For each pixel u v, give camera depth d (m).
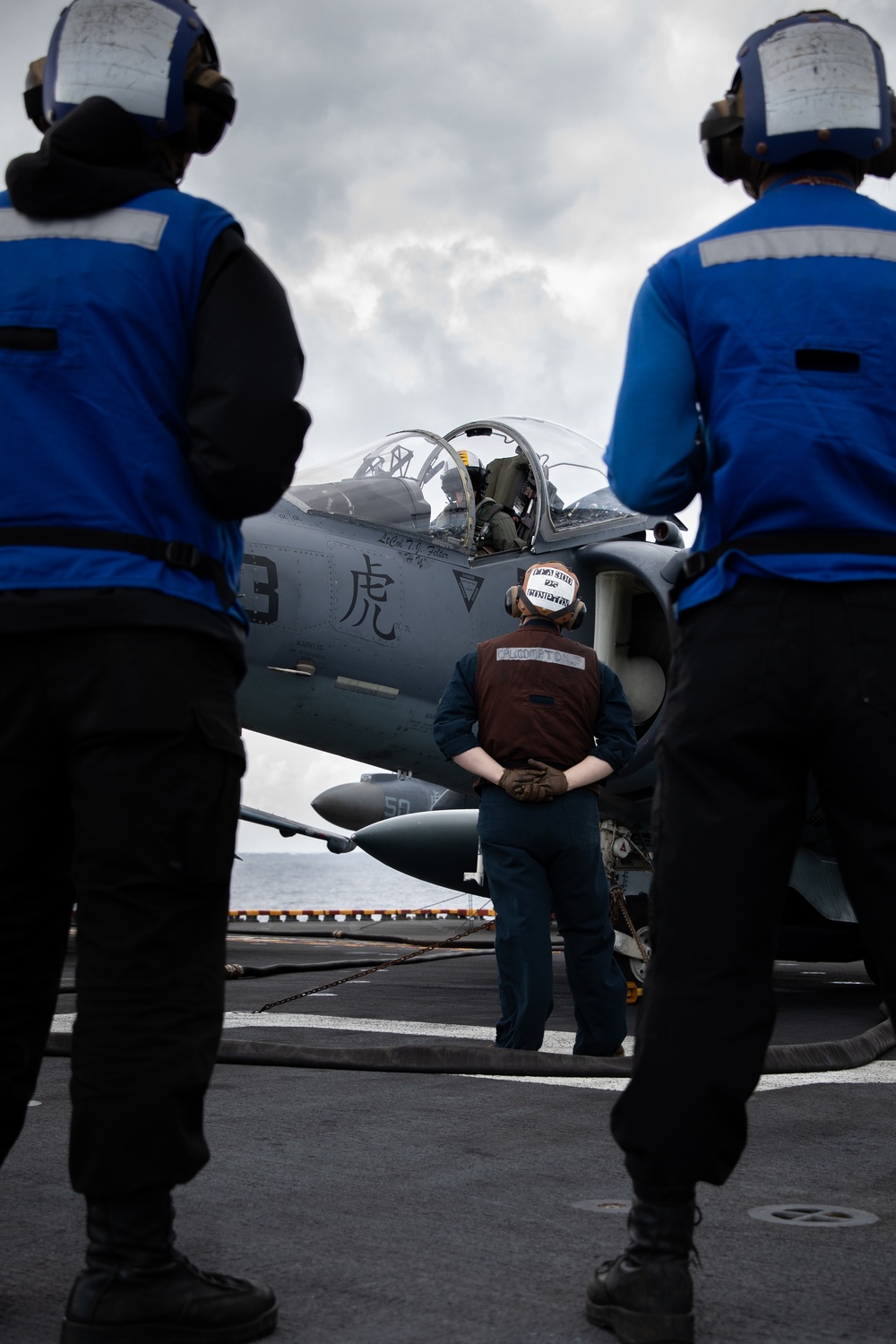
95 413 1.71
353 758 7.59
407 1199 2.33
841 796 1.66
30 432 1.70
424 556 7.32
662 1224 1.64
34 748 1.68
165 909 1.64
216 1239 2.07
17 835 1.70
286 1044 4.11
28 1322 1.68
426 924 22.77
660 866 1.70
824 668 1.63
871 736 1.61
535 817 3.87
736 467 1.72
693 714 1.69
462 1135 2.89
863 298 1.75
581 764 3.93
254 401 1.69
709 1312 1.74
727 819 1.65
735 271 1.80
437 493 7.59
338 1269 1.92
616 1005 3.96
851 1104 3.35
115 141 1.80
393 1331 1.66
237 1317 1.61
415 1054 3.84
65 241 1.76
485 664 4.02
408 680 7.16
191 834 1.65
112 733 1.61
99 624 1.62
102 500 1.69
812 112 1.84
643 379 1.81
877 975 1.69
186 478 1.75
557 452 8.01
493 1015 5.50
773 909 1.68
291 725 7.17
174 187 1.85
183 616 1.66
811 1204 2.32
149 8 1.86
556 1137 2.87
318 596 6.81
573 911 3.94
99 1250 1.61
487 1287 1.84
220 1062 3.95
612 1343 1.61
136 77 1.83
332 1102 3.29
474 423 8.16
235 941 15.57
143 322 1.73
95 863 1.63
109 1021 1.61
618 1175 2.53
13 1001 1.75
